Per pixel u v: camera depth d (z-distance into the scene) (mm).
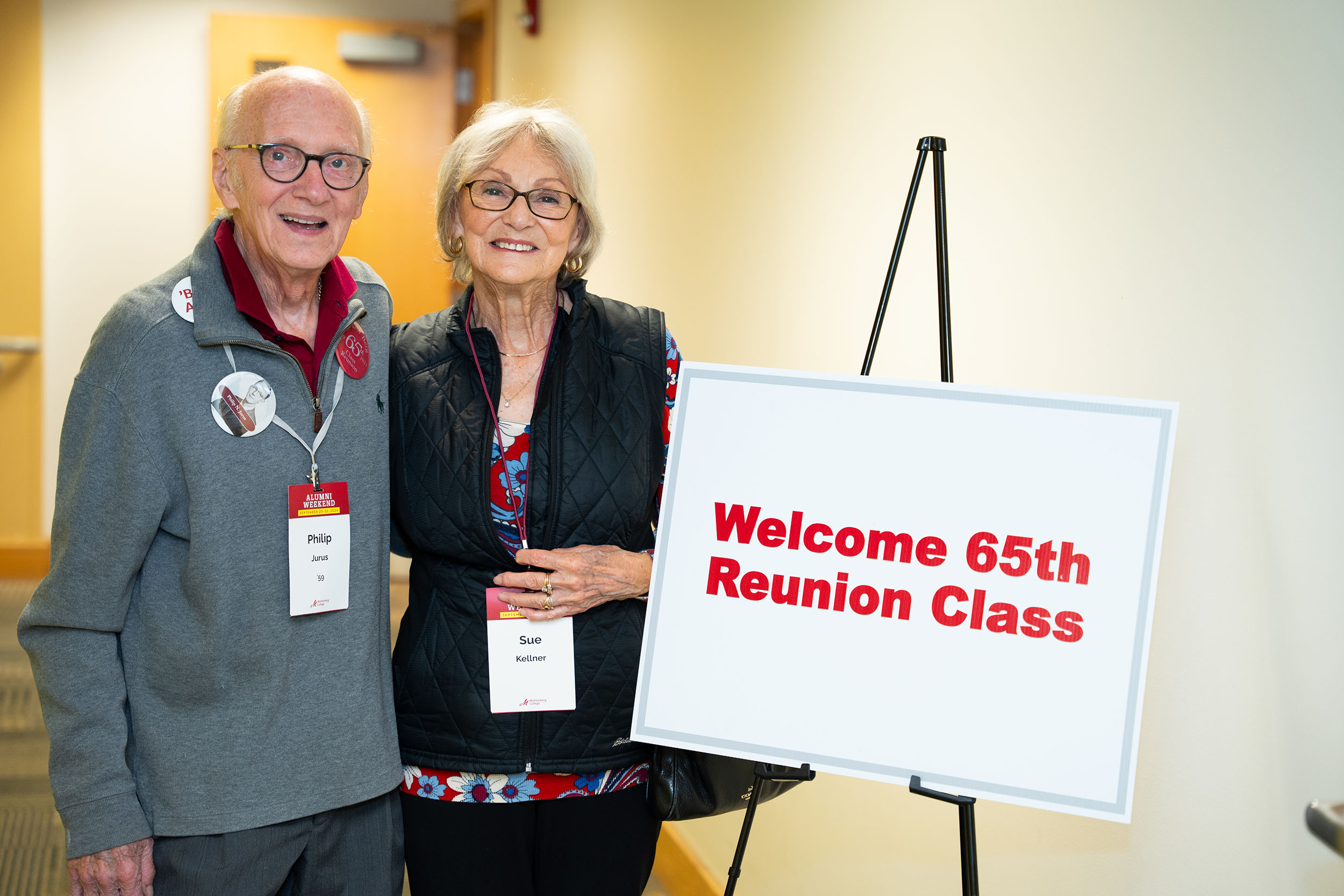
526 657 1499
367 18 5305
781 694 1377
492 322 1587
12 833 2707
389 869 1533
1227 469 1246
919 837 1801
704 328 2781
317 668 1428
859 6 2039
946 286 1402
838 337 2104
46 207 5117
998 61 1642
